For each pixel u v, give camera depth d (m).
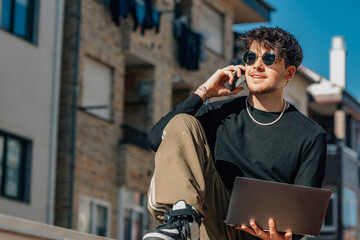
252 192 4.43
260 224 4.50
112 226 24.52
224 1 31.91
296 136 4.74
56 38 22.03
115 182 24.72
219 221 4.66
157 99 27.38
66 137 22.77
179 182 4.25
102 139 24.17
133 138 25.56
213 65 30.48
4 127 19.98
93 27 24.05
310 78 38.88
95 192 23.78
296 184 4.71
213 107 4.93
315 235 4.51
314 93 41.84
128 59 26.70
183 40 28.25
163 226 4.12
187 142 4.40
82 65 23.53
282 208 4.45
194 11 29.62
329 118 42.62
